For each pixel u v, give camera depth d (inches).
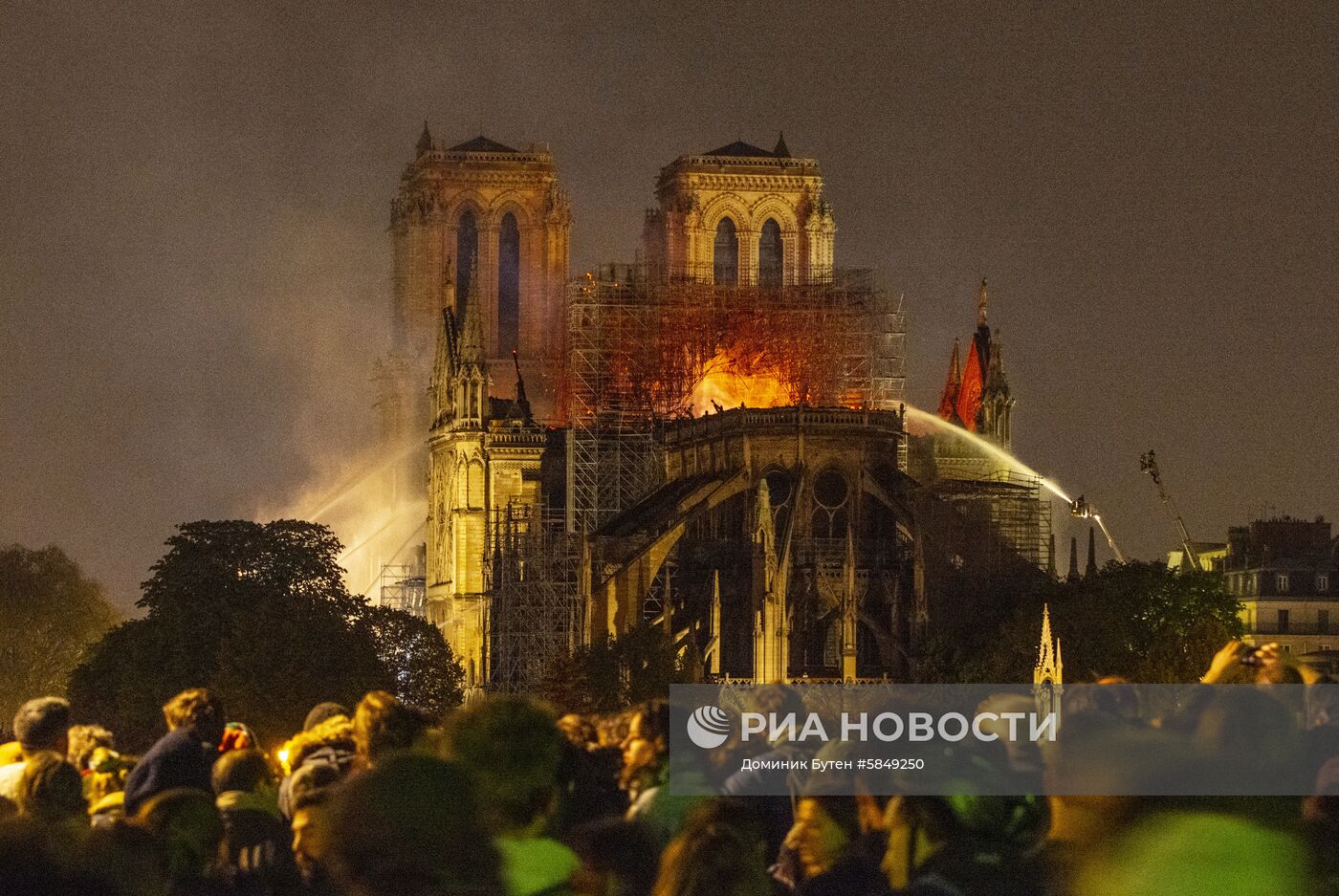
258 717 6796.3
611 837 1103.0
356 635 7332.7
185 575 7691.9
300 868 1263.5
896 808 1135.0
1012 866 1114.1
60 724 1514.5
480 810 775.1
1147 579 7790.4
